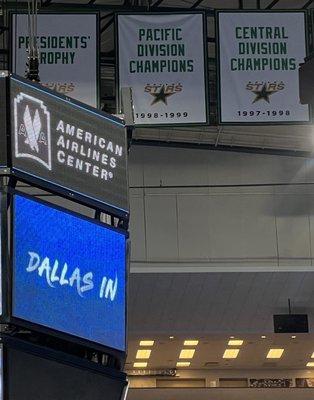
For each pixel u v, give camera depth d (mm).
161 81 24906
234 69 24938
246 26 25109
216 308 34875
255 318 35500
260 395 39594
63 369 11836
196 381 43844
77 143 12914
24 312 11602
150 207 35781
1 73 12328
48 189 12391
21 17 24906
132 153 36281
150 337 36938
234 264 35406
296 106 24844
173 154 36438
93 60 24906
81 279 12344
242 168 36406
